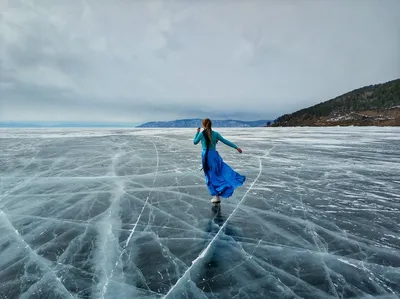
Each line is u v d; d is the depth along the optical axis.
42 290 2.77
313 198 5.85
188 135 32.97
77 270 3.14
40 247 3.71
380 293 2.69
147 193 6.31
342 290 2.74
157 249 3.62
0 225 4.48
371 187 6.76
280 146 17.03
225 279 2.93
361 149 15.00
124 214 4.95
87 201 5.73
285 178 7.78
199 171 8.85
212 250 3.58
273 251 3.55
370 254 3.48
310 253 3.50
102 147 16.66
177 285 2.82
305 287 2.79
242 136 29.91
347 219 4.66
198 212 5.03
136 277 2.98
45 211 5.14
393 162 10.39
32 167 9.72
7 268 3.20
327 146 16.92
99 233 4.14
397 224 4.44
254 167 9.47
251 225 4.40
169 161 10.92
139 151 14.44
